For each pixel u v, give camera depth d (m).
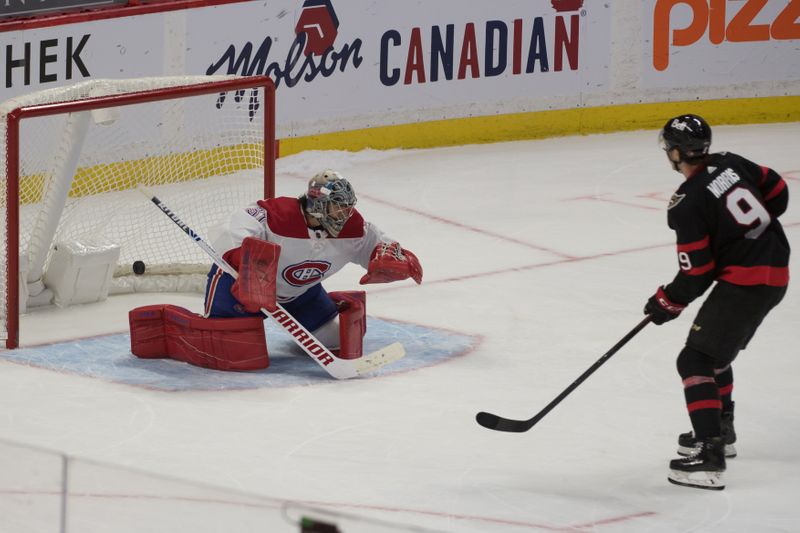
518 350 19.66
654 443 15.58
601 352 19.55
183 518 8.22
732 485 14.26
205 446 15.18
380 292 23.30
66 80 30.73
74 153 21.02
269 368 18.56
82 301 22.25
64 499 8.63
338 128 35.31
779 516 13.34
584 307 22.25
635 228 28.61
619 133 38.44
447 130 36.88
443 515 13.15
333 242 18.47
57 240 22.47
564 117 37.97
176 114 30.02
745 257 14.10
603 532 12.80
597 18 37.53
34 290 21.88
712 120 38.88
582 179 33.50
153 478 8.30
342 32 34.84
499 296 22.98
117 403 16.78
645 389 17.70
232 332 18.19
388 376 18.23
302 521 7.72
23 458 8.73
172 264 23.45
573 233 28.12
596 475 14.46
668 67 38.28
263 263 17.62
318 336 19.16
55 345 19.62
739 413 16.80
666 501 13.71
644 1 37.66
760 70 38.88
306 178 33.62
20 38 29.81
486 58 36.84
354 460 14.79
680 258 14.15
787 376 18.39
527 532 12.76
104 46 31.19
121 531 8.40
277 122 34.34
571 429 16.05
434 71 36.34
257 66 33.62
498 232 28.25
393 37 35.59
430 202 31.25
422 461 14.80
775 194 14.64
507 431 15.01
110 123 20.73
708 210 13.98
